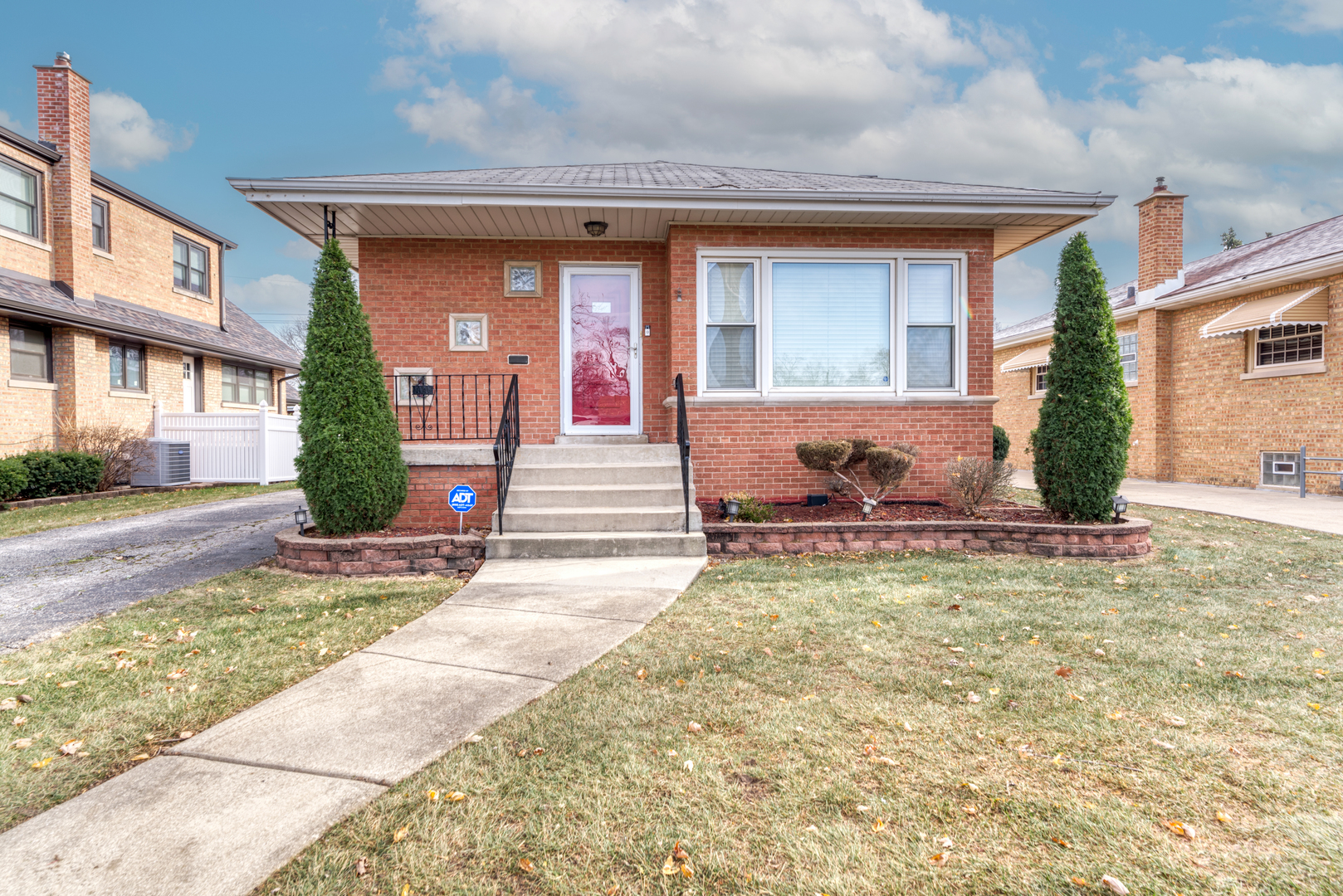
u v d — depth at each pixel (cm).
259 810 238
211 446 1548
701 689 341
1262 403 1315
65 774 266
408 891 198
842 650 396
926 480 835
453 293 880
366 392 643
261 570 619
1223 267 1525
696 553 644
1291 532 793
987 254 838
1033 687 340
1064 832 224
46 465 1148
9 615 484
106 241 1541
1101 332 688
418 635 427
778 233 824
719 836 222
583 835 224
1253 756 272
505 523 671
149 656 395
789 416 823
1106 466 678
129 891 197
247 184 698
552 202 730
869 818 232
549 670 368
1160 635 419
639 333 902
